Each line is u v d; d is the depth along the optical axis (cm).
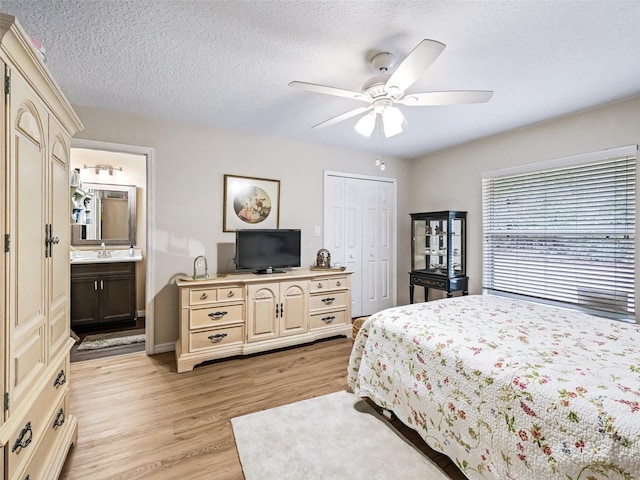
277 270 365
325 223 403
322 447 176
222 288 291
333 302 354
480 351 156
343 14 157
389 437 186
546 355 149
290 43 182
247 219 350
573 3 147
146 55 195
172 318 316
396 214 459
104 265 386
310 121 313
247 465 161
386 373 200
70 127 163
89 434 185
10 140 98
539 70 209
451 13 155
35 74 113
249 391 238
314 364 288
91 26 167
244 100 263
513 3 148
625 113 254
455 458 151
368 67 208
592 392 116
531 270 325
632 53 189
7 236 97
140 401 222
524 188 329
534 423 121
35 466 122
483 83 227
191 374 265
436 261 396
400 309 235
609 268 268
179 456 168
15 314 105
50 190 137
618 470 98
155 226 305
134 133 295
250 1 148
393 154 443
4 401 97
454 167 402
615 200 263
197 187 324
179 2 149
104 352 313
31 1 147
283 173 372
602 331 185
